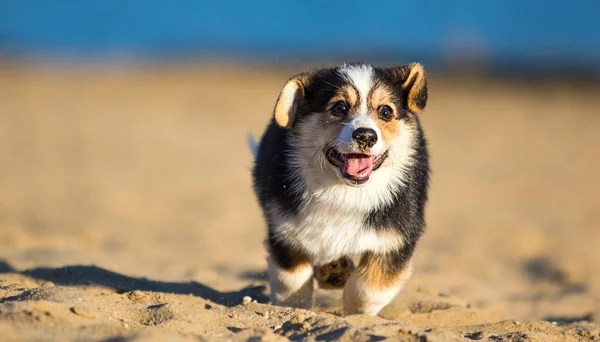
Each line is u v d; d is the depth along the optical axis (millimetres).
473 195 17594
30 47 52688
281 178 6465
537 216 15578
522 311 8219
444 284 9328
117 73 40156
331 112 6359
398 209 6371
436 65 46375
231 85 36906
